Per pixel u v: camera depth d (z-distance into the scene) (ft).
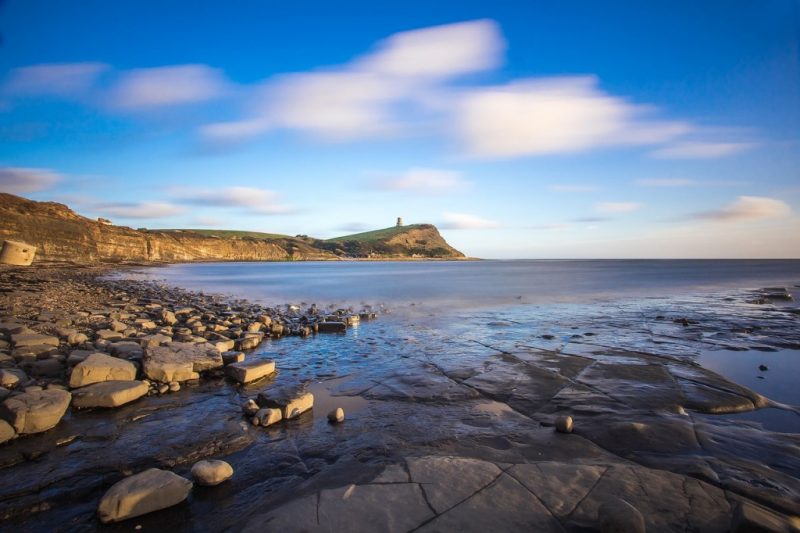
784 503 14.76
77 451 19.62
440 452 19.85
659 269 353.72
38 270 172.14
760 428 22.50
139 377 30.09
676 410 24.97
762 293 109.50
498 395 28.25
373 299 102.27
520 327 57.21
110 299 79.87
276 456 19.56
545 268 410.72
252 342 43.98
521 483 15.66
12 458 18.72
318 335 51.34
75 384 26.45
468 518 13.52
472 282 175.42
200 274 255.29
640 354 39.40
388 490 15.21
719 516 13.74
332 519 13.48
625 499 14.67
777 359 38.34
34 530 14.33
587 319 64.18
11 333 39.47
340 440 21.31
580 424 23.03
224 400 27.14
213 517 14.93
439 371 34.40
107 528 14.38
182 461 18.99
